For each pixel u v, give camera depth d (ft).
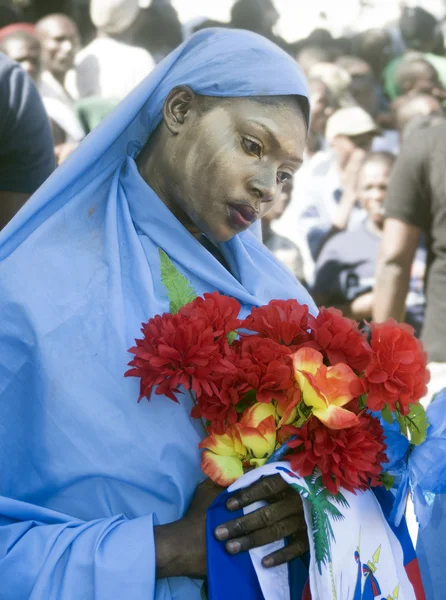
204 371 4.72
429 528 5.59
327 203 14.33
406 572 5.17
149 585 4.73
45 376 5.06
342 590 4.70
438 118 15.16
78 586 4.70
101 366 5.11
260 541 4.81
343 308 13.84
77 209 5.49
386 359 4.81
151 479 5.06
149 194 5.55
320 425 4.77
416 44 16.29
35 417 5.10
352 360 4.91
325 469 4.71
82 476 5.02
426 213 11.93
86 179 5.59
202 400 4.87
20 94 8.20
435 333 11.32
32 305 5.15
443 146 11.63
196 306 5.03
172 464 5.09
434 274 11.54
